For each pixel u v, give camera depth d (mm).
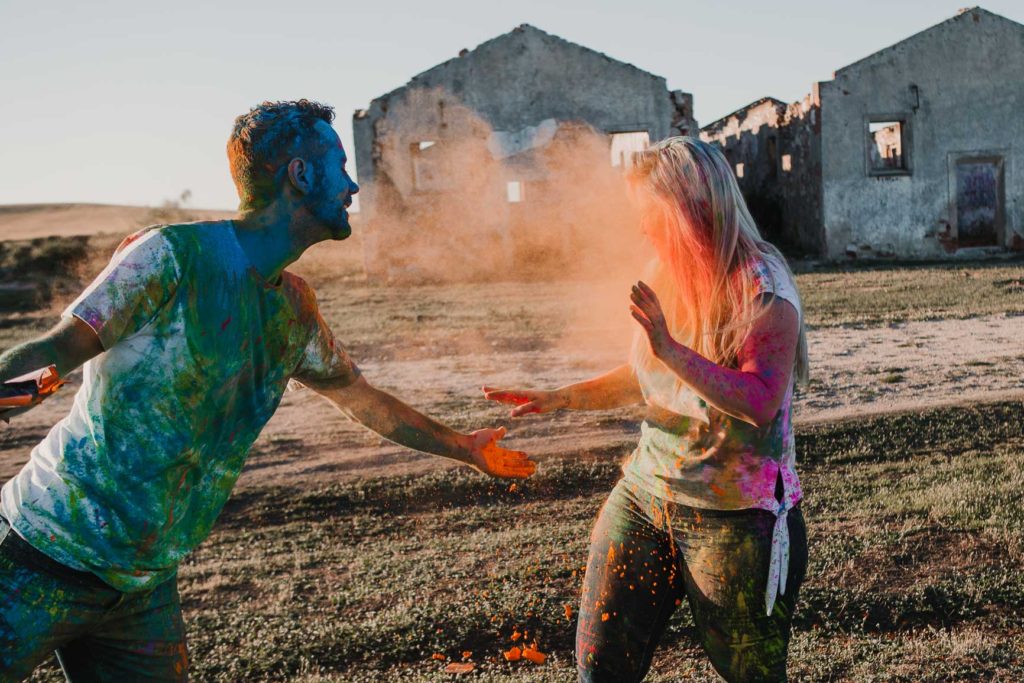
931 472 6410
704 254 2404
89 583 2197
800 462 6914
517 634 4176
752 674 2477
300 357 2531
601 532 2680
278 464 7605
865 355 11188
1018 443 7070
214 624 4516
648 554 2584
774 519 2424
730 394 2227
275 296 2375
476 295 21750
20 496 2217
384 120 27594
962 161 27859
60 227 65062
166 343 2180
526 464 3098
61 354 1993
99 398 2199
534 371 11398
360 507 6453
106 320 2057
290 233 2357
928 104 27609
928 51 27531
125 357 2174
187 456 2277
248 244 2305
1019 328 12531
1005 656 3646
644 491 2588
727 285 2391
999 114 27781
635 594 2592
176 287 2170
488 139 27812
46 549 2152
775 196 32375
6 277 27125
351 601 4711
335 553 5523
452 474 6980
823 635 4020
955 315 14047
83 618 2215
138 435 2197
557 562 5051
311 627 4391
